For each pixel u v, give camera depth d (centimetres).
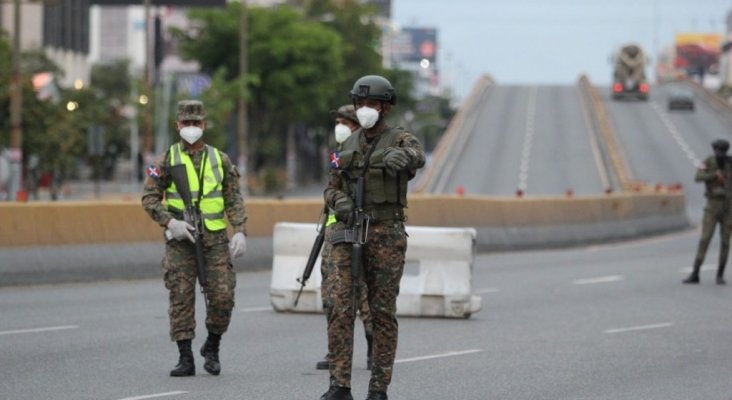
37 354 3148
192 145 2802
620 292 4947
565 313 4231
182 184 2769
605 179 16800
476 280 5434
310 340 3475
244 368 2970
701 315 4200
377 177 2308
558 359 3194
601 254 7112
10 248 4834
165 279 2800
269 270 5766
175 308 2794
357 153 2328
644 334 3703
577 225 7912
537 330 3775
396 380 2848
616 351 3350
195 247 2764
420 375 2920
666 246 7912
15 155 11769
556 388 2762
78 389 2655
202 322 3809
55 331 3572
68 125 15212
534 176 17212
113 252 5153
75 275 4991
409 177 2341
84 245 5069
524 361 3150
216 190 2786
